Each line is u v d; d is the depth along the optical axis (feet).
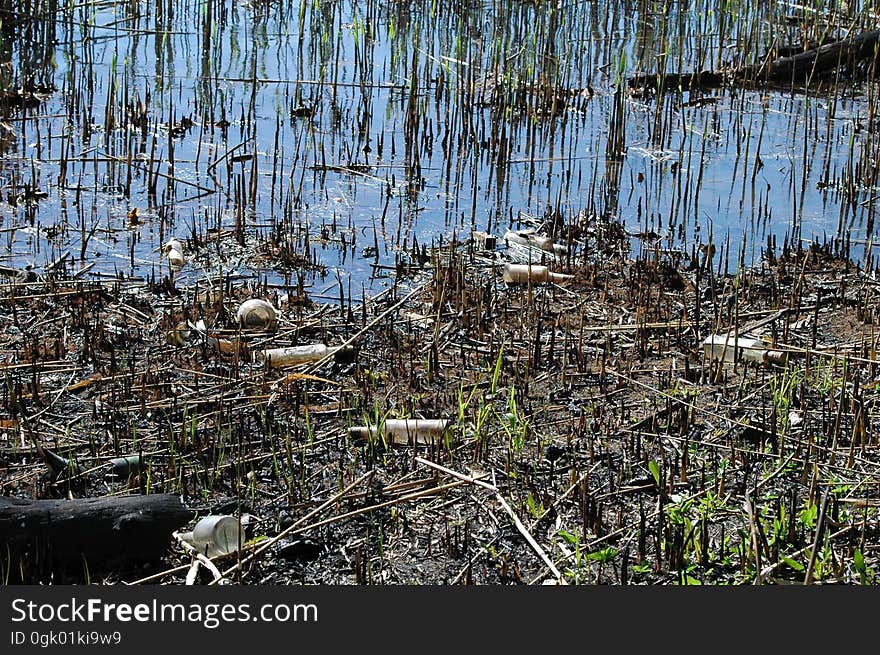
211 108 42.09
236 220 32.71
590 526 18.37
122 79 46.98
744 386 23.57
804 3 57.57
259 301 25.85
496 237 32.71
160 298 27.66
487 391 23.18
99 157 38.29
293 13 57.47
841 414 22.16
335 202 35.24
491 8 58.54
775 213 35.37
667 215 35.04
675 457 20.54
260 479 19.76
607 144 40.50
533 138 41.06
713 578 17.21
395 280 29.58
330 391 23.08
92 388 22.89
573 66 51.19
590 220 34.19
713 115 44.50
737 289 28.43
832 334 26.53
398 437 21.07
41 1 52.49
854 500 19.16
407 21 55.88
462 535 18.29
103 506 17.12
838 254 31.91
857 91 48.39
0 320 25.91
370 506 18.83
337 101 45.52
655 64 51.65
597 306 27.91
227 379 23.43
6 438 20.80
